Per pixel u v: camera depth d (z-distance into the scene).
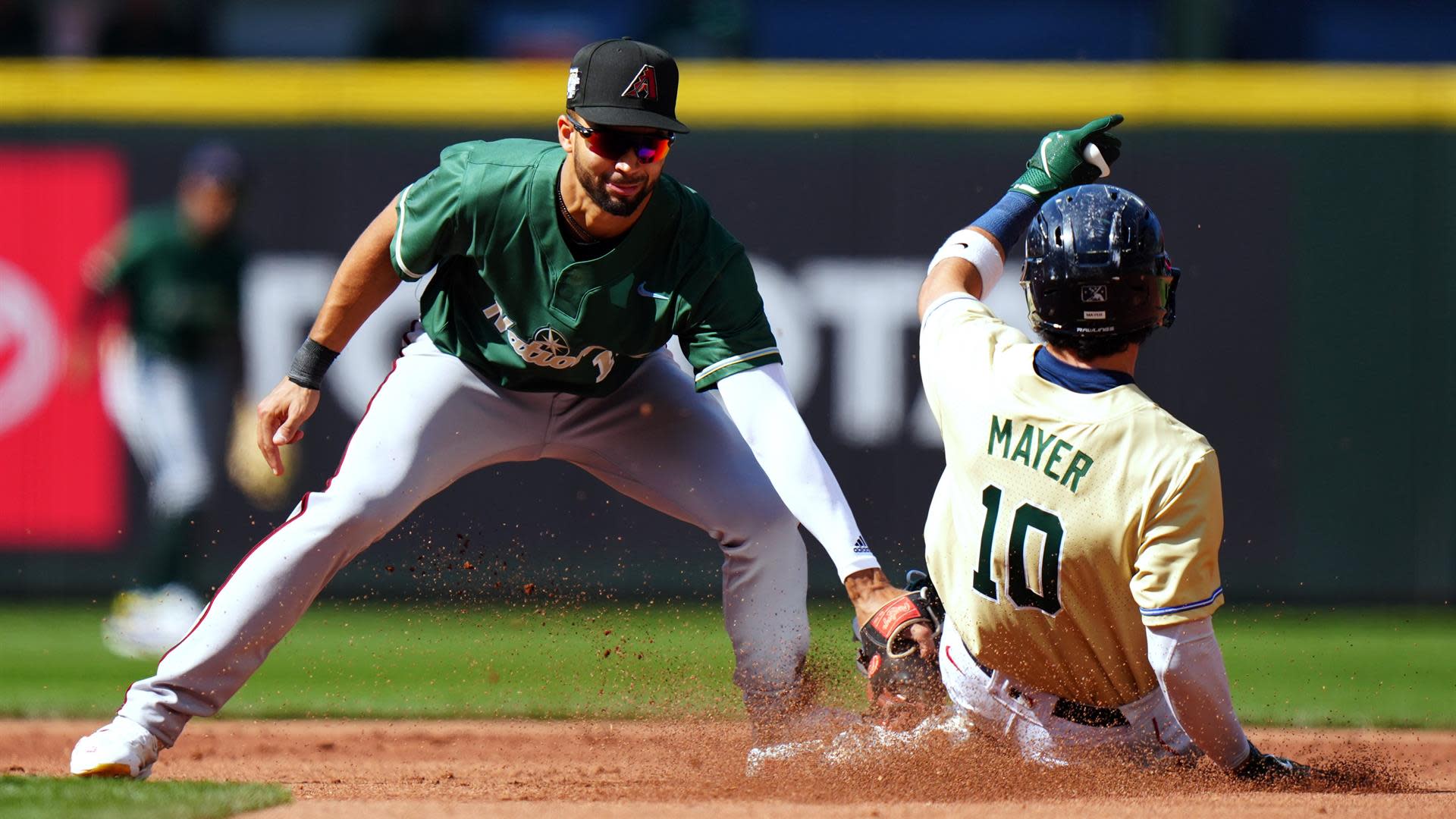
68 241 31.11
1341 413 30.64
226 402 29.31
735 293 13.10
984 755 13.04
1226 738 12.23
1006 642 12.50
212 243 28.80
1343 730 19.50
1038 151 14.20
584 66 12.30
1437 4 38.91
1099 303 11.66
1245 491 30.69
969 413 12.27
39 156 31.11
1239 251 30.73
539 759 17.09
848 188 31.16
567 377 13.62
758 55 41.06
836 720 14.23
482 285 13.37
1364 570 30.58
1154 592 11.46
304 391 13.55
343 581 30.41
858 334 31.14
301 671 24.47
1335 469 30.64
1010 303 30.39
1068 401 11.84
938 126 31.09
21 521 30.77
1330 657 26.52
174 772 16.06
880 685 13.37
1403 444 30.58
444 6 36.62
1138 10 40.91
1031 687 12.75
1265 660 26.22
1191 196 30.78
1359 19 38.84
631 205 12.37
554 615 29.33
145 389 28.56
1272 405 30.72
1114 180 30.92
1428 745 18.23
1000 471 12.05
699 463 14.05
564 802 12.23
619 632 27.39
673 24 37.84
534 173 12.62
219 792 12.20
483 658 25.31
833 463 31.06
